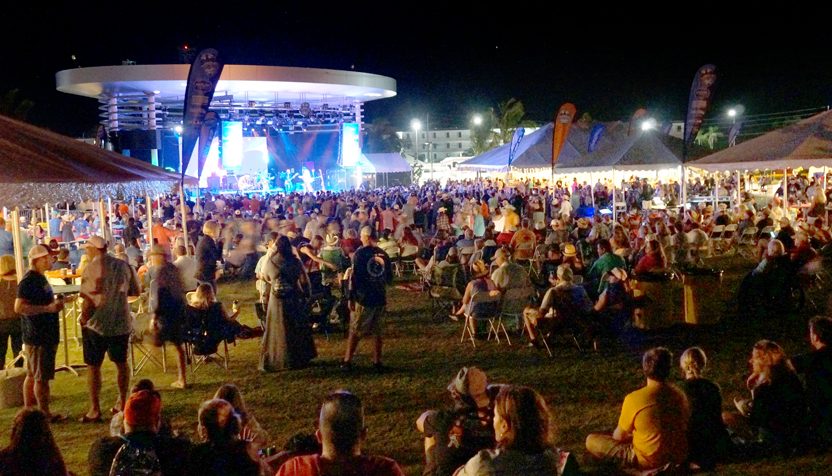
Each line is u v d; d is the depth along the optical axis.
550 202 28.64
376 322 8.84
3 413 7.55
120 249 11.10
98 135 34.50
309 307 10.95
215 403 3.89
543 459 3.60
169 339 8.23
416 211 24.17
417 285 15.46
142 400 4.16
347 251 15.52
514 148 29.22
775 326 10.72
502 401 3.69
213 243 12.03
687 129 18.23
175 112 42.16
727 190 38.28
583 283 11.27
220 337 8.98
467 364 9.07
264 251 17.33
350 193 38.69
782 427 5.80
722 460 5.62
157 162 40.81
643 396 5.30
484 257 14.66
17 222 8.82
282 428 6.92
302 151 47.84
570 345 9.90
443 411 4.79
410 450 6.27
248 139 43.44
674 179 45.69
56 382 8.76
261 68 38.88
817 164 12.73
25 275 6.84
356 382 8.40
